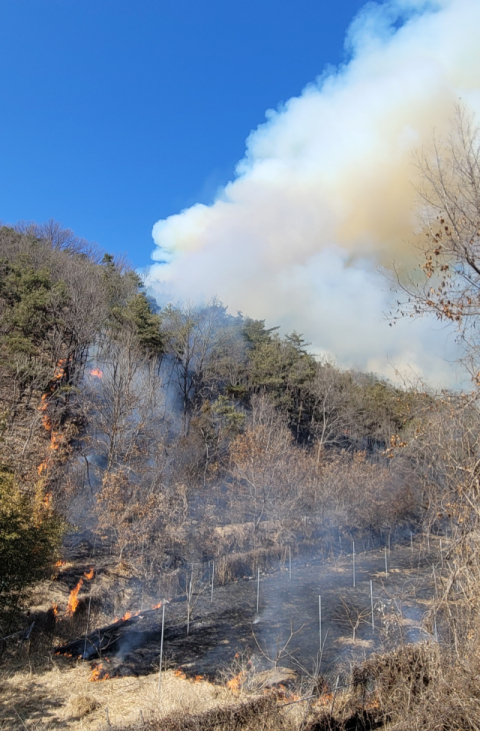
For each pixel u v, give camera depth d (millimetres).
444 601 10594
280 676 13836
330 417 51375
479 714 8859
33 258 48031
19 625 16766
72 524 22969
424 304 11648
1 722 11625
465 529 10695
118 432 28375
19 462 24703
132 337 37312
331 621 19328
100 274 53688
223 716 9914
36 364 33500
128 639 17688
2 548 14375
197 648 16750
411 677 10445
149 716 10750
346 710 10539
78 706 12219
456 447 11336
